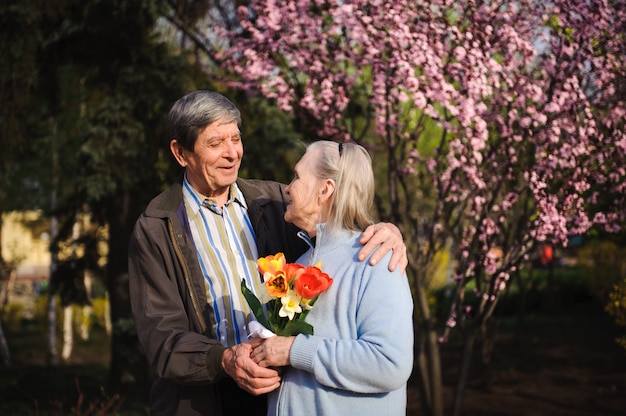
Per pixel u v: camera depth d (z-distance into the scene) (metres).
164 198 2.38
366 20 4.20
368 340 1.84
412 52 4.14
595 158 4.52
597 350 9.80
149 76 7.79
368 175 2.07
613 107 4.52
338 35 4.91
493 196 4.74
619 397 7.36
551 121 4.39
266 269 2.00
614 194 5.00
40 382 9.44
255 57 4.92
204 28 7.25
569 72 4.30
